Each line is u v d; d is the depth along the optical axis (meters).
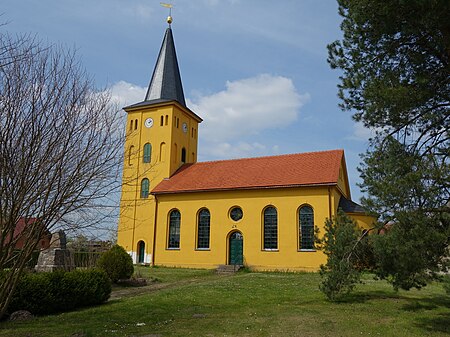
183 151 38.34
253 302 14.46
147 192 35.47
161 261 32.59
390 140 9.77
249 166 33.62
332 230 13.20
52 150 6.98
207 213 32.03
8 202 6.51
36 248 7.78
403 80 9.61
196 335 9.46
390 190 8.95
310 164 30.86
